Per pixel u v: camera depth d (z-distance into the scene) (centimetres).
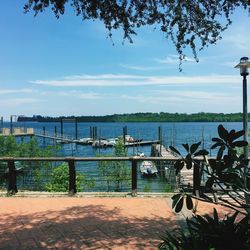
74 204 880
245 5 712
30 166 1292
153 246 584
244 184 338
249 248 408
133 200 916
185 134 9069
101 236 638
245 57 821
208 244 414
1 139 2108
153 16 750
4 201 916
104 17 749
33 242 610
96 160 961
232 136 332
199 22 757
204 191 362
